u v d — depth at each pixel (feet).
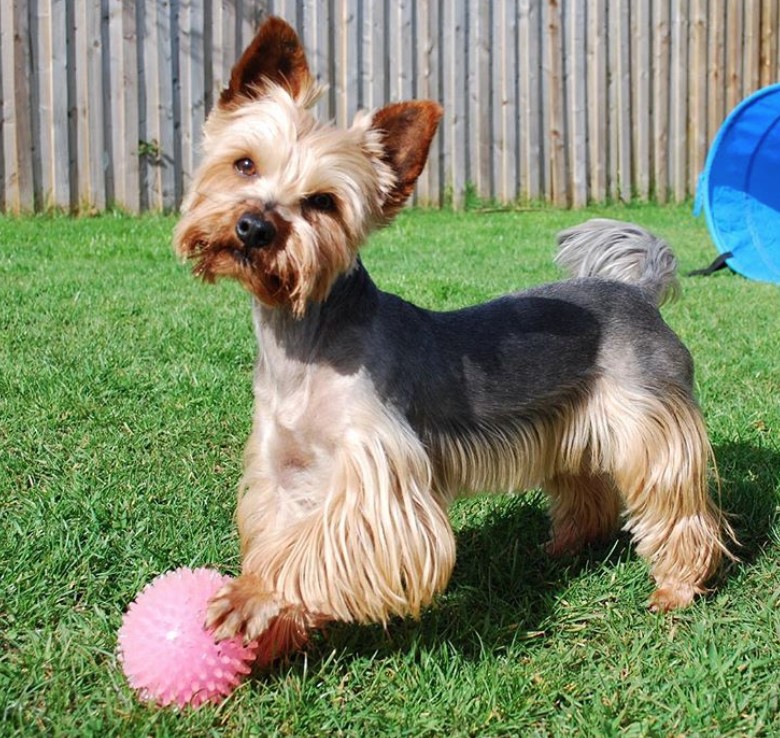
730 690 2.27
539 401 2.72
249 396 3.65
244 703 2.23
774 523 2.96
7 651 2.36
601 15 8.54
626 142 8.86
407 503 2.39
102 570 2.62
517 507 3.14
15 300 4.69
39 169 7.00
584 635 2.52
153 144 7.25
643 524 2.76
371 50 7.77
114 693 2.23
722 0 9.04
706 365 4.15
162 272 5.58
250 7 7.38
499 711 2.23
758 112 6.62
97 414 3.43
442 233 7.41
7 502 2.89
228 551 2.75
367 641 2.46
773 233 6.78
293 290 2.37
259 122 2.48
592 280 2.89
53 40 6.88
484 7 8.11
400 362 2.48
